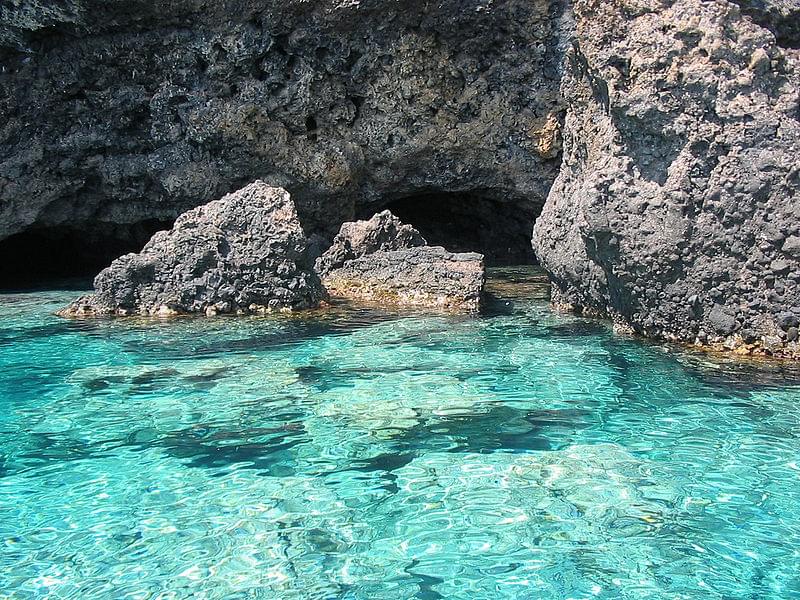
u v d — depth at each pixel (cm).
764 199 683
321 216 1295
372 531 401
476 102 1242
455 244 1519
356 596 344
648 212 727
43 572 367
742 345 707
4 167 1168
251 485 456
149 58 1152
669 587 348
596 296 862
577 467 474
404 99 1223
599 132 817
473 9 1153
